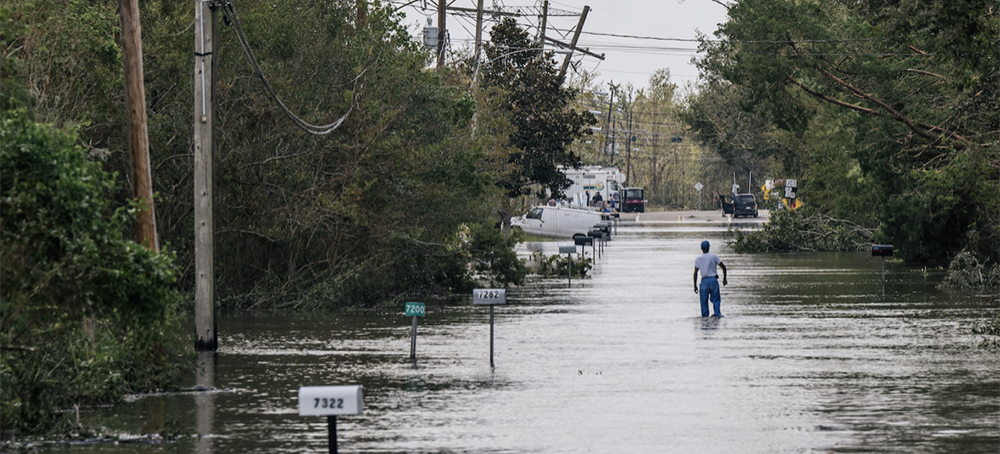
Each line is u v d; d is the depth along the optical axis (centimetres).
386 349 3975
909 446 2238
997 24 5412
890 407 2719
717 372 3356
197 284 3931
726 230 15238
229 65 5962
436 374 3328
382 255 6103
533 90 11350
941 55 5503
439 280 6856
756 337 4312
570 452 2184
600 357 3722
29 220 2377
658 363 3569
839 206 10906
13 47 4247
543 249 11106
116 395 2856
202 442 2316
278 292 5809
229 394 2983
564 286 7050
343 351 3919
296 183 6072
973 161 6819
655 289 6762
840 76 8088
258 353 3862
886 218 8781
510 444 2269
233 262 5931
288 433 2409
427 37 9631
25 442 2342
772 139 13888
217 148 5828
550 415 2612
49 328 2614
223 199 5875
